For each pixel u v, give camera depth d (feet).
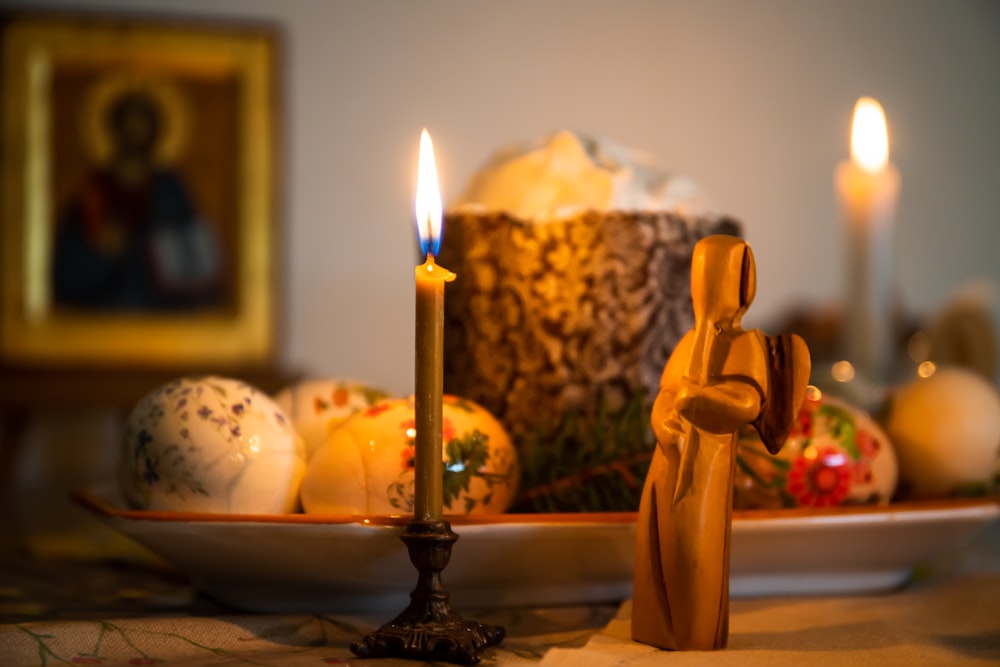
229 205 6.59
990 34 7.43
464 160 6.93
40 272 6.44
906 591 1.85
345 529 1.59
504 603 1.73
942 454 1.90
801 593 1.81
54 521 2.86
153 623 1.56
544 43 7.01
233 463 1.67
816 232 7.24
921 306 7.40
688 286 1.91
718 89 7.18
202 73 6.60
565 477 1.83
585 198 1.90
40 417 6.23
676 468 1.51
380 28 6.85
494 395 1.89
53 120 6.50
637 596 1.53
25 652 1.49
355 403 1.92
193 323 6.52
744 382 1.49
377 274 6.81
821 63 7.28
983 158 7.44
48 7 6.56
